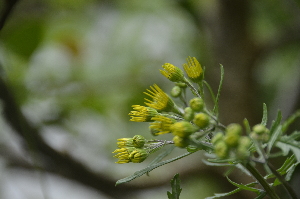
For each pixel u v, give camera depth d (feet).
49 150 3.46
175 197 1.78
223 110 3.87
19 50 3.85
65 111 3.99
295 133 1.68
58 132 3.97
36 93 3.91
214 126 1.70
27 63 3.94
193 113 1.72
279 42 3.90
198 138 1.70
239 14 3.87
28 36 3.80
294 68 4.06
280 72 4.30
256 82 4.08
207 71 4.06
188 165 3.81
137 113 1.80
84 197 4.28
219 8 3.95
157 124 1.73
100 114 4.26
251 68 3.89
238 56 3.89
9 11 2.45
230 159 1.67
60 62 4.31
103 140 4.25
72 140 3.92
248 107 3.82
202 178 4.04
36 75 4.08
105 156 4.13
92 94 4.17
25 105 3.78
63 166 3.56
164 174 3.77
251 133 1.65
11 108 2.93
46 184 3.56
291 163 1.78
